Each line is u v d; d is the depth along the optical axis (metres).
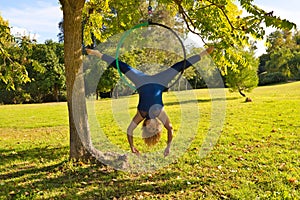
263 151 7.29
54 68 36.47
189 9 6.96
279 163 6.30
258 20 5.26
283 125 10.91
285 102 18.38
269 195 4.59
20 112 21.25
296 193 4.69
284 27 5.09
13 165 6.81
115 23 8.38
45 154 7.77
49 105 28.19
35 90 36.34
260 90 32.47
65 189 5.24
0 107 27.14
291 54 45.66
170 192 4.99
